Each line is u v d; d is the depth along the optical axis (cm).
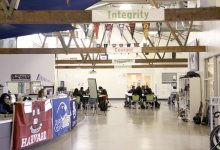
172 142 689
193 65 1233
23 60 1070
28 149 620
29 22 655
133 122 1056
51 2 664
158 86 2411
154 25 1289
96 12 651
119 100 2427
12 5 616
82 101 1561
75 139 734
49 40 1752
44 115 680
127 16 644
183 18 651
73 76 2480
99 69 2470
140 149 616
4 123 553
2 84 1059
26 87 1299
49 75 1072
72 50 1241
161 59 1886
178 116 1205
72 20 655
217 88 952
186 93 1148
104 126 960
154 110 1566
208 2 702
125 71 2455
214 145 550
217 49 912
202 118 1027
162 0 1057
